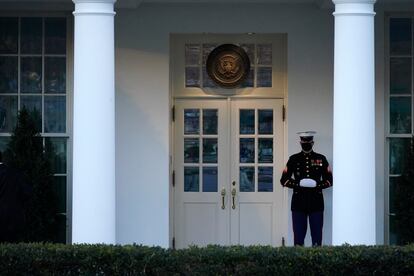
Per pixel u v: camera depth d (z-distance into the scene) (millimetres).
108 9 11234
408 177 13820
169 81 14359
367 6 11250
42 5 14266
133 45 14234
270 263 10406
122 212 14242
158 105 14250
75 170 11320
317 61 14250
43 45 14422
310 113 14250
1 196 11773
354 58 11242
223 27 14273
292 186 13758
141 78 14242
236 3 14234
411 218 13734
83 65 11211
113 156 11336
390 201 14305
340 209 11320
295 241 13750
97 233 11258
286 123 14414
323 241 14172
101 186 11258
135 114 14242
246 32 14281
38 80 14445
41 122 14414
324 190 14180
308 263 10398
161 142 14273
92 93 11203
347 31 11242
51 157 14359
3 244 10945
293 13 14242
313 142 14117
